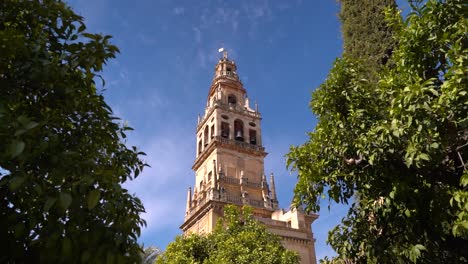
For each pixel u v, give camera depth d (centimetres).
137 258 504
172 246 3222
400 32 916
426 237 895
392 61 1284
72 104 572
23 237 441
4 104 473
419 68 884
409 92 743
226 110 6200
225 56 7406
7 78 519
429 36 865
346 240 1003
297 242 4797
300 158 1051
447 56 762
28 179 422
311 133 1060
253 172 5744
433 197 872
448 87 712
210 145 5791
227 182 5416
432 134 745
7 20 578
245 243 2998
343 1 1628
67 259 422
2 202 466
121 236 471
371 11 1467
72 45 589
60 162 464
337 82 1041
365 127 933
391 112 771
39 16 607
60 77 549
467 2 830
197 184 6038
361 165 920
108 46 604
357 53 1452
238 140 6088
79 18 623
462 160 759
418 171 838
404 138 815
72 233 438
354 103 1002
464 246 870
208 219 4891
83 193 441
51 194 417
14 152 394
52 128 544
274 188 5653
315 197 1052
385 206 948
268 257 2858
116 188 488
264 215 5250
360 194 1087
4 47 499
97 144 636
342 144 942
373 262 1034
